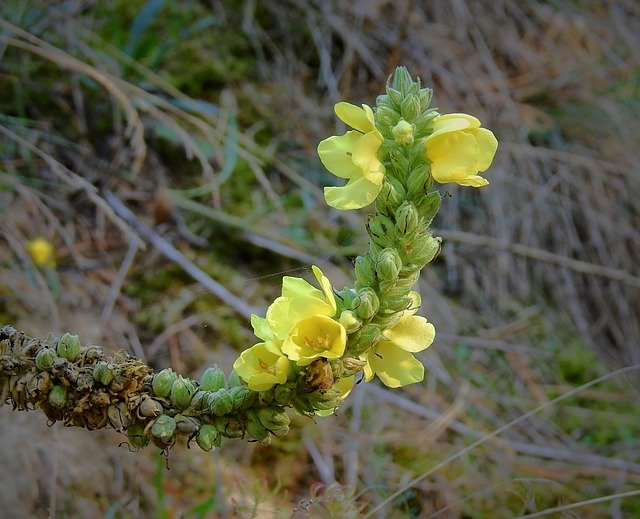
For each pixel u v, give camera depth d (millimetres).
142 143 704
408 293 280
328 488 494
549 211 1023
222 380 293
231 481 614
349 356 276
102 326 688
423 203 276
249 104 928
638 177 1076
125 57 846
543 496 714
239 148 794
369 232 284
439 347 848
